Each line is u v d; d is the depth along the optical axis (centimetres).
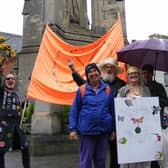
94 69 562
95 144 559
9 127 639
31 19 2266
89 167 548
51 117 1258
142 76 627
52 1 1487
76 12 1967
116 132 539
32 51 2188
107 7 2209
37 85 782
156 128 555
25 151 661
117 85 642
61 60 866
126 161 535
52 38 848
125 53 679
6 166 955
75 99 565
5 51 680
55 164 984
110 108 568
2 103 643
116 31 894
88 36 1806
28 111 1519
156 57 700
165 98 610
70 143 1232
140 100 552
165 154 571
